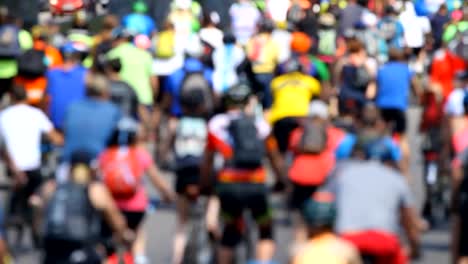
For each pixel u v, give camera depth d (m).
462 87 30.27
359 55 35.41
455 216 25.12
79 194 22.92
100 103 27.75
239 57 38.81
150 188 40.50
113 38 37.62
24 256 31.50
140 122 30.73
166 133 42.03
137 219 26.58
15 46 43.09
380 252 22.30
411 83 37.31
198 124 29.94
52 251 22.89
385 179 22.72
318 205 19.45
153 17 64.06
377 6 65.44
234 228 27.44
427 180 35.31
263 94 39.34
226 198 27.17
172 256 32.25
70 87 32.97
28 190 30.69
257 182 27.14
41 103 32.84
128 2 63.31
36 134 30.00
